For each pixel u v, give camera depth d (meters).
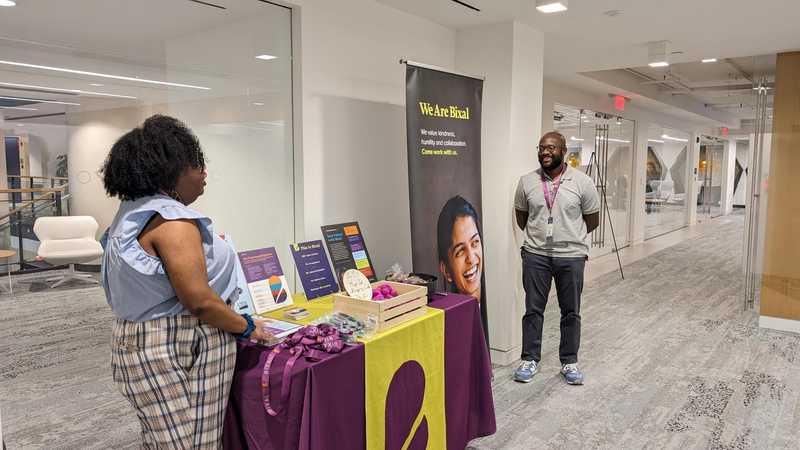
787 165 4.79
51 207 2.33
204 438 1.70
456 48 4.21
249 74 2.95
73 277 2.44
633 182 9.99
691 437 2.91
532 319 3.72
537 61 4.23
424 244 3.30
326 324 2.08
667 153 11.70
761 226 5.07
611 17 3.85
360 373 2.03
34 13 2.21
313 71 3.14
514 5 3.56
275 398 1.79
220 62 2.83
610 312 5.50
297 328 2.22
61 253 2.38
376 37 3.53
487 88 4.05
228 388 1.78
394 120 3.73
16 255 2.26
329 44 3.22
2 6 2.12
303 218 3.16
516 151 4.04
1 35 2.12
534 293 3.69
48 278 2.37
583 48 4.89
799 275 4.77
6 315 2.27
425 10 3.69
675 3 3.52
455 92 3.50
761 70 5.05
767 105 5.05
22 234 2.26
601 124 8.59
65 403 2.52
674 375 3.79
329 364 1.87
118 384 1.68
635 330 4.88
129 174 1.59
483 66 4.07
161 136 1.61
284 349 1.92
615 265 8.19
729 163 16.67
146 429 1.69
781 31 4.18
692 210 13.70
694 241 10.84
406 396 2.28
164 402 1.62
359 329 2.10
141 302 1.61
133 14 2.50
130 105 2.52
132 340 1.62
